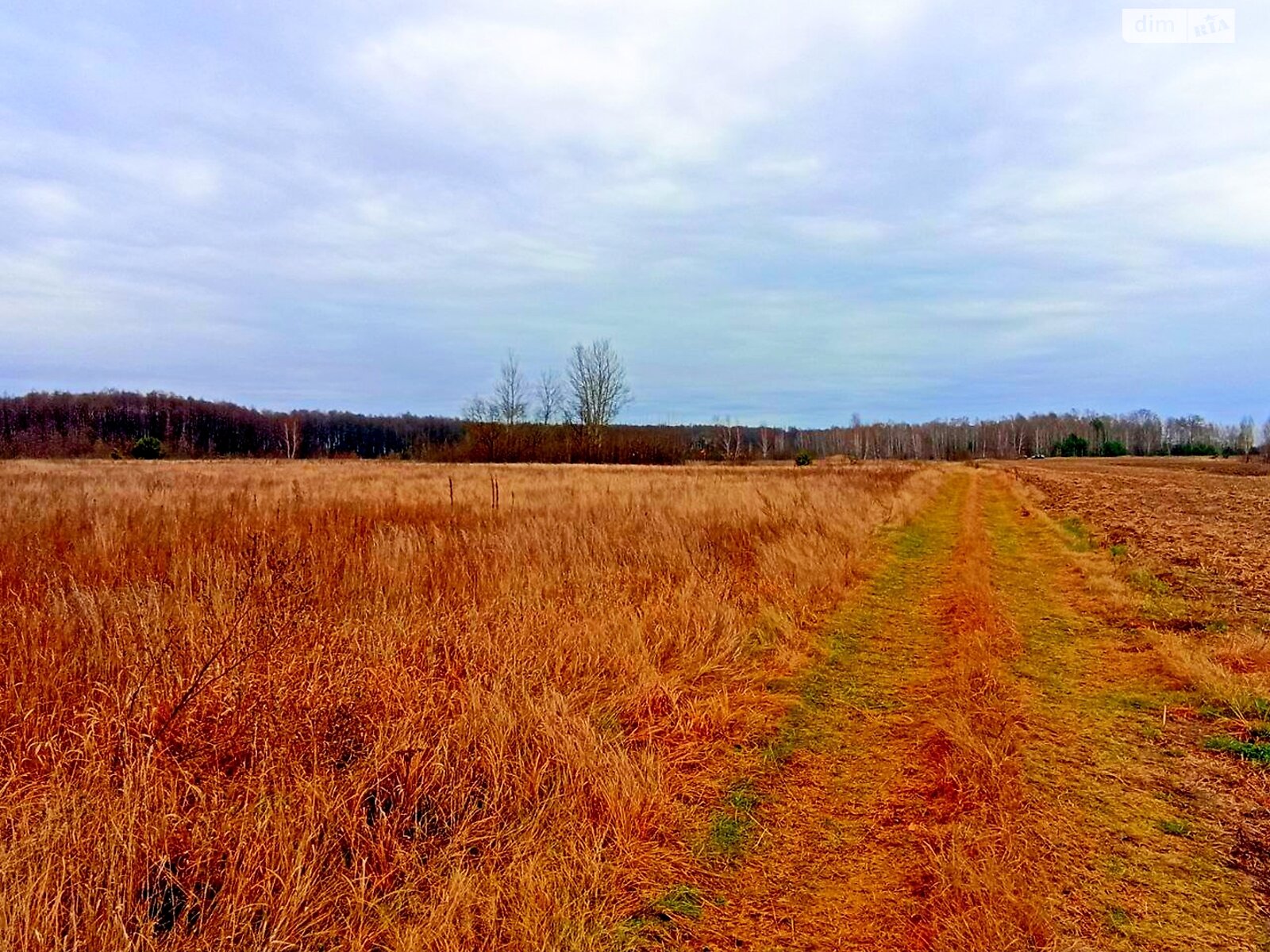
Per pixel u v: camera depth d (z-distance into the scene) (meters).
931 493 26.78
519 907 2.67
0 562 6.52
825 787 3.81
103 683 3.99
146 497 12.66
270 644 4.34
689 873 3.05
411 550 7.56
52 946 2.19
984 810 3.36
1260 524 16.69
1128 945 2.52
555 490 18.55
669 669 5.48
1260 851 3.13
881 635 6.89
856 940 2.60
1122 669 5.79
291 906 2.50
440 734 3.73
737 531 10.63
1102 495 25.81
